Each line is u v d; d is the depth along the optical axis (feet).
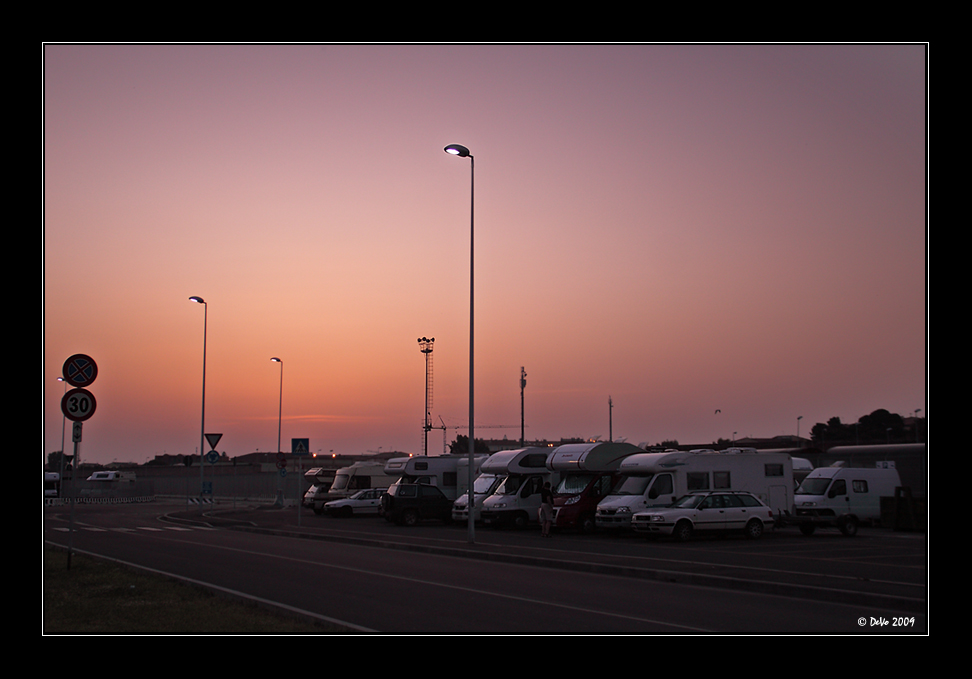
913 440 230.68
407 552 71.15
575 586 47.37
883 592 41.39
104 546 72.43
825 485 93.30
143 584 43.47
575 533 94.27
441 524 114.21
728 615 37.11
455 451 308.81
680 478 86.84
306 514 141.38
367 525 110.01
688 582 49.49
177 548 70.90
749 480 89.76
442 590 45.01
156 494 240.73
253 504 189.16
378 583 47.85
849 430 264.52
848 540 81.71
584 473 98.07
